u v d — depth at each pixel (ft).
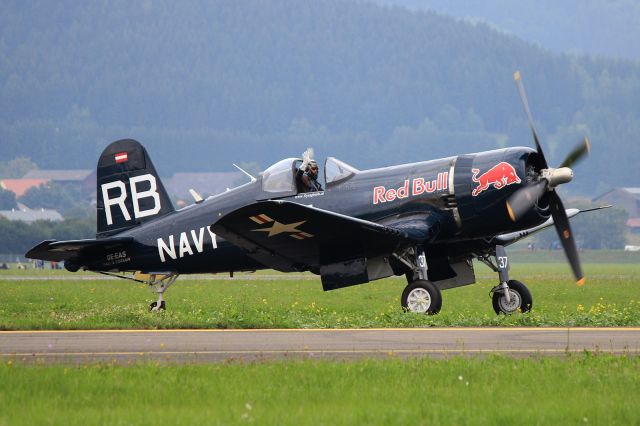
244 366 134.00
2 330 187.01
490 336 171.53
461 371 128.77
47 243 245.04
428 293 214.07
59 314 226.79
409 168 228.43
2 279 571.28
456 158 224.53
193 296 347.77
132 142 258.98
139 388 119.14
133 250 255.29
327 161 234.79
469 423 102.06
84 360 144.56
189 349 156.04
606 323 193.06
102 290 401.49
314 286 435.94
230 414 105.60
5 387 119.24
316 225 208.95
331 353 150.00
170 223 252.42
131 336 174.70
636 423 102.58
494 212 218.38
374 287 421.59
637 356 142.92
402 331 181.27
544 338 168.25
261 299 324.39
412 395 115.24
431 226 220.02
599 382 122.11
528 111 218.79
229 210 244.63
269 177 240.53
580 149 216.54
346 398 114.11
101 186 261.24
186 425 101.19
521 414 105.50
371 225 209.46
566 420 103.86
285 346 158.92
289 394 115.96
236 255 244.83
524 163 216.74
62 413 107.04
